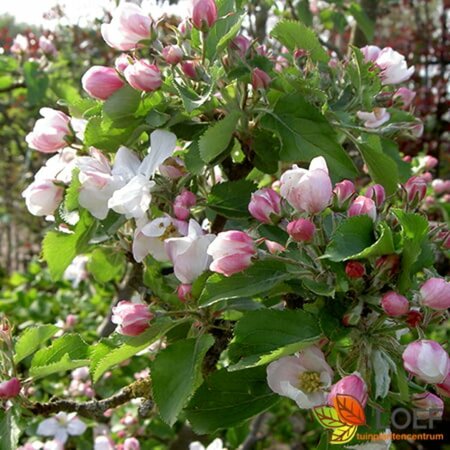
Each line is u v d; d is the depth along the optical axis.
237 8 0.32
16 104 1.12
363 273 0.22
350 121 0.30
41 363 0.30
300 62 0.33
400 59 0.34
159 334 0.26
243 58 0.30
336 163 0.28
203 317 0.27
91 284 0.72
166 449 0.60
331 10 0.73
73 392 0.58
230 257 0.23
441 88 1.10
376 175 0.31
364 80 0.31
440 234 0.26
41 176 0.30
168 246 0.26
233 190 0.29
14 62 0.72
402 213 0.22
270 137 0.30
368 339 0.23
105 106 0.28
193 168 0.28
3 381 0.30
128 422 0.58
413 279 0.23
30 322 0.73
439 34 1.27
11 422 0.29
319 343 0.24
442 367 0.21
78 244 0.30
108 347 0.27
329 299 0.23
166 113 0.29
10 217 1.61
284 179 0.23
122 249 0.35
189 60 0.29
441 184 0.57
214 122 0.30
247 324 0.23
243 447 0.62
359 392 0.21
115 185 0.27
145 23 0.28
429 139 1.05
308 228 0.23
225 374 0.25
